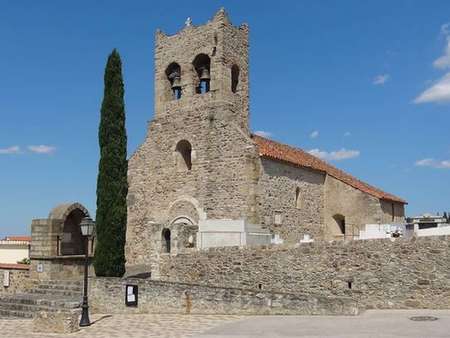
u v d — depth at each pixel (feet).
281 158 108.17
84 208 96.68
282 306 63.82
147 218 114.32
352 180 130.93
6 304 78.18
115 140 90.43
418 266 64.80
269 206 104.73
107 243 87.10
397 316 58.18
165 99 116.67
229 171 104.47
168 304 72.23
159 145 115.34
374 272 67.46
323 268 71.15
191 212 107.96
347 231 119.03
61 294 82.53
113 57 92.58
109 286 77.56
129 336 55.36
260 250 76.54
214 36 110.01
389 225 99.66
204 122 109.09
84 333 59.41
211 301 68.74
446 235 63.62
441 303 63.10
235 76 114.21
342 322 55.01
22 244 111.04
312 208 118.73
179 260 83.87
